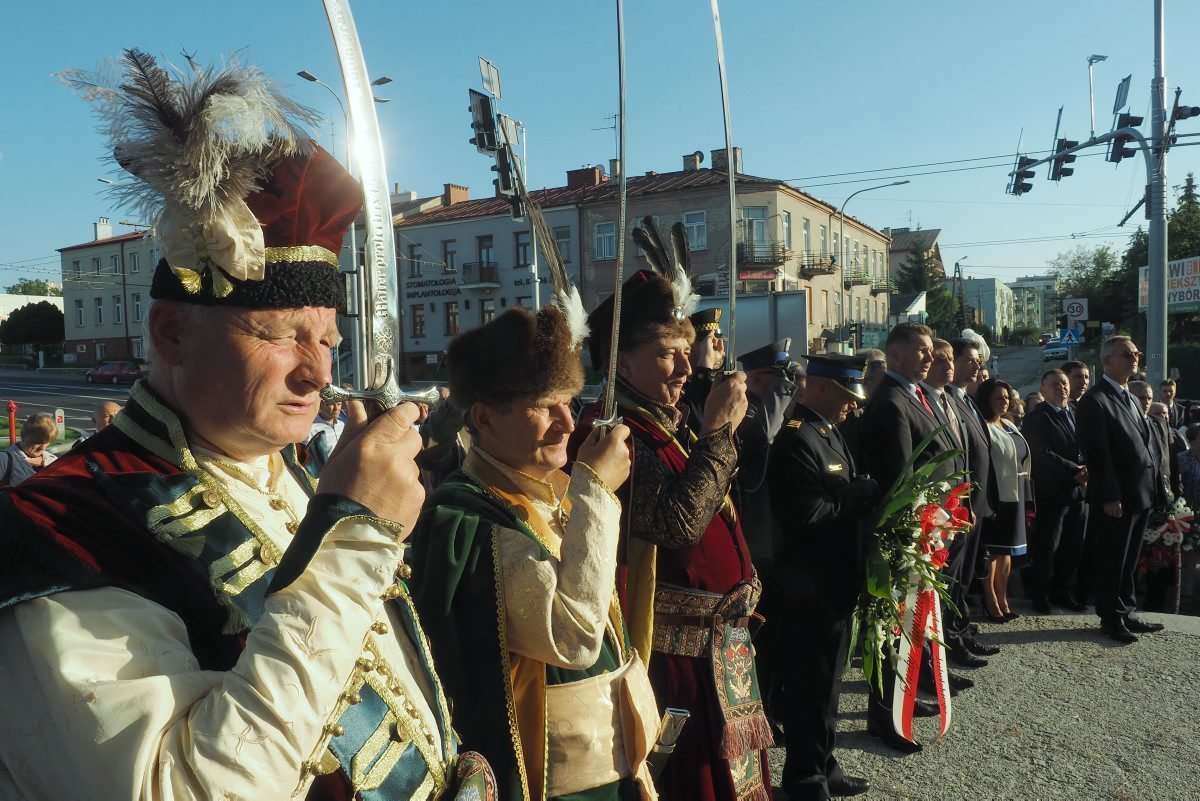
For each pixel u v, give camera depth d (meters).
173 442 1.00
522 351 1.61
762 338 11.65
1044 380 6.07
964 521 3.52
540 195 31.52
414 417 1.00
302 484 1.26
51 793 0.81
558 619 1.44
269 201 0.95
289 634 0.87
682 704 2.04
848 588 3.07
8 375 45.12
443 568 1.46
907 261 69.31
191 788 0.80
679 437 2.41
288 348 0.98
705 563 2.12
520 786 1.38
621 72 1.45
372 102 0.96
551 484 1.82
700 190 29.27
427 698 1.11
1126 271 41.12
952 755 3.62
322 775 0.92
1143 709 4.07
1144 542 6.36
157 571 0.90
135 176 0.92
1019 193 16.58
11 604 0.80
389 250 1.00
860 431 4.14
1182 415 12.57
